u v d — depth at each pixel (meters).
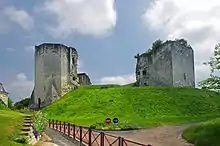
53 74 69.56
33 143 16.16
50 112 50.47
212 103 49.06
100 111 45.38
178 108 45.47
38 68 71.00
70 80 73.75
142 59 73.44
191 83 68.69
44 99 68.56
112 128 28.92
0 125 17.09
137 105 47.00
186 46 69.62
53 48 70.88
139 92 54.72
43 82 69.50
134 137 22.95
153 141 20.58
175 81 65.56
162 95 52.22
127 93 54.50
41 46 71.25
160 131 27.06
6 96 59.25
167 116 40.50
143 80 72.06
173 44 67.38
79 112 46.91
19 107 70.25
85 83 86.81
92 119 39.00
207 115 41.78
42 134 20.98
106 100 51.53
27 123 19.20
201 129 21.53
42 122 20.77
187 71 68.25
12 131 15.68
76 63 78.44
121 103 48.69
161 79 67.62
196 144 18.62
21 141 13.99
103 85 72.44
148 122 34.91
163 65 67.69
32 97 73.56
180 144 19.22
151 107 45.78
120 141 11.74
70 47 75.44
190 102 48.56
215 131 19.44
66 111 49.16
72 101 55.81
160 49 68.94
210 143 17.73
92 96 56.00
